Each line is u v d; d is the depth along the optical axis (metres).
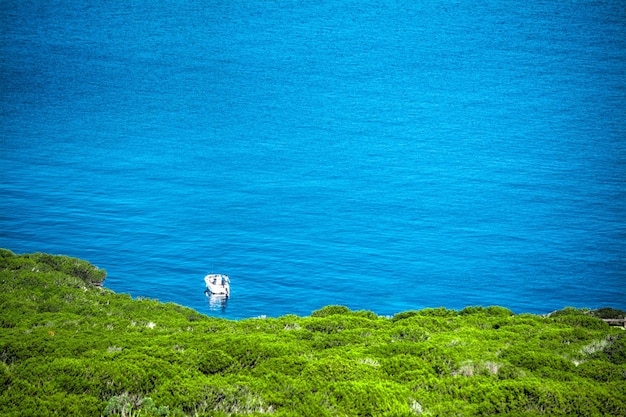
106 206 111.69
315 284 85.56
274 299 81.62
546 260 95.31
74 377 18.25
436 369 20.80
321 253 95.62
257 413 16.88
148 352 20.81
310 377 19.48
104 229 100.81
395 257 95.44
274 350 21.84
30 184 120.50
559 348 23.88
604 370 20.81
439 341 24.48
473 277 89.19
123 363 19.20
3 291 34.84
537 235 105.00
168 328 27.84
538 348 23.61
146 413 16.59
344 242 100.31
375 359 21.59
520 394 18.22
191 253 93.81
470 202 121.00
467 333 26.36
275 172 138.38
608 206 119.44
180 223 105.75
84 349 22.08
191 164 142.50
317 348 23.91
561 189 129.00
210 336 24.22
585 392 18.41
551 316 35.00
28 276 37.81
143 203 114.88
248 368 20.72
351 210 115.69
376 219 111.31
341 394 18.12
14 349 21.36
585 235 105.38
